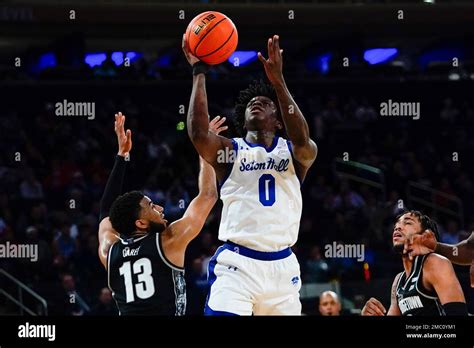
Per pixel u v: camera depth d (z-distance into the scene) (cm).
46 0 1606
